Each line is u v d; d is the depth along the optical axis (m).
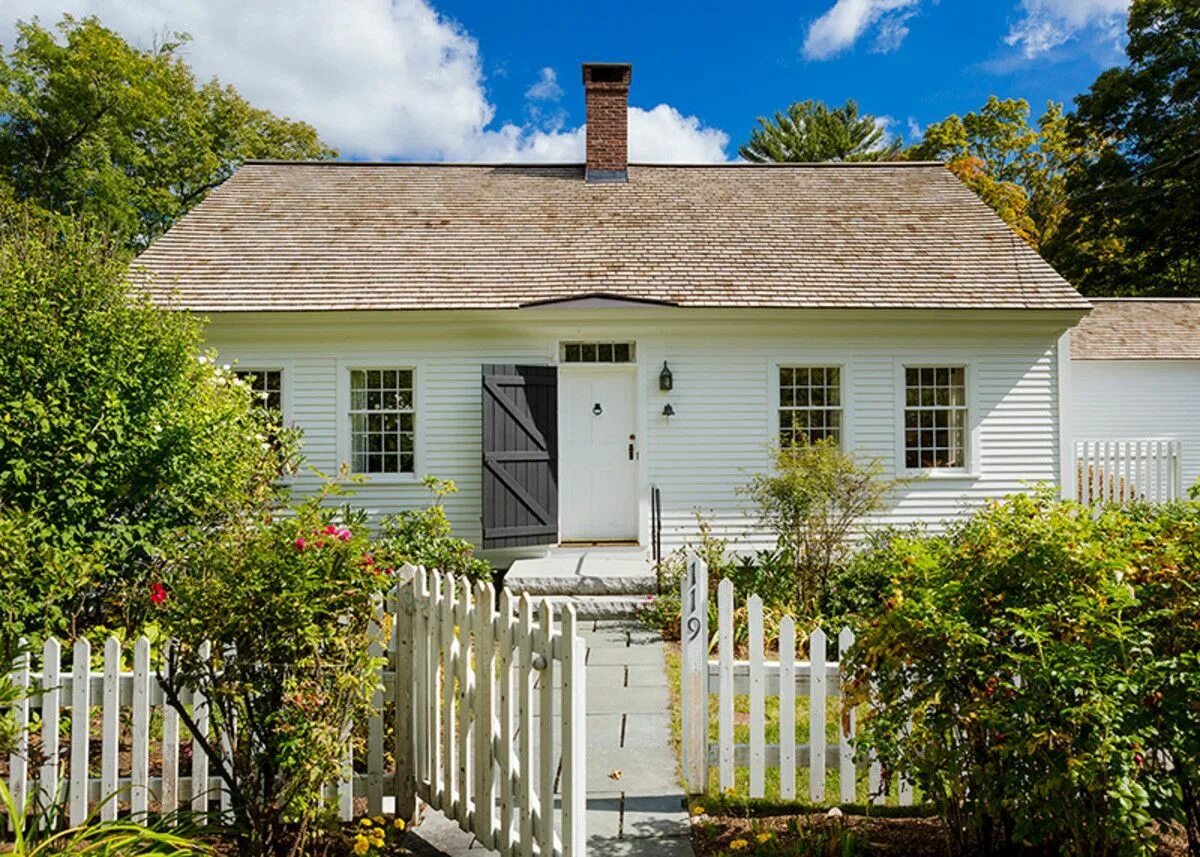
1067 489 10.51
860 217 12.31
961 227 12.00
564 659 2.84
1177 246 24.08
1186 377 16.30
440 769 3.65
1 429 5.60
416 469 10.34
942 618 2.81
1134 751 2.50
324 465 10.30
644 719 5.09
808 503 8.13
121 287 7.10
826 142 32.59
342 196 12.58
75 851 2.73
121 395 6.37
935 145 32.94
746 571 8.63
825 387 10.57
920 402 10.63
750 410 10.41
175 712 3.54
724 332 10.36
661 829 3.57
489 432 9.80
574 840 2.77
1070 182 25.75
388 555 3.72
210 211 11.95
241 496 5.63
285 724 2.99
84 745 3.53
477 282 10.52
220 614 3.02
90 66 21.20
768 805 3.81
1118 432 16.27
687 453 10.37
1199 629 2.83
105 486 5.93
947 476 10.43
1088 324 17.34
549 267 10.86
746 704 5.42
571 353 10.56
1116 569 2.84
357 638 3.27
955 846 3.07
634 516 10.47
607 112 13.36
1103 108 24.27
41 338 6.11
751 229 11.89
